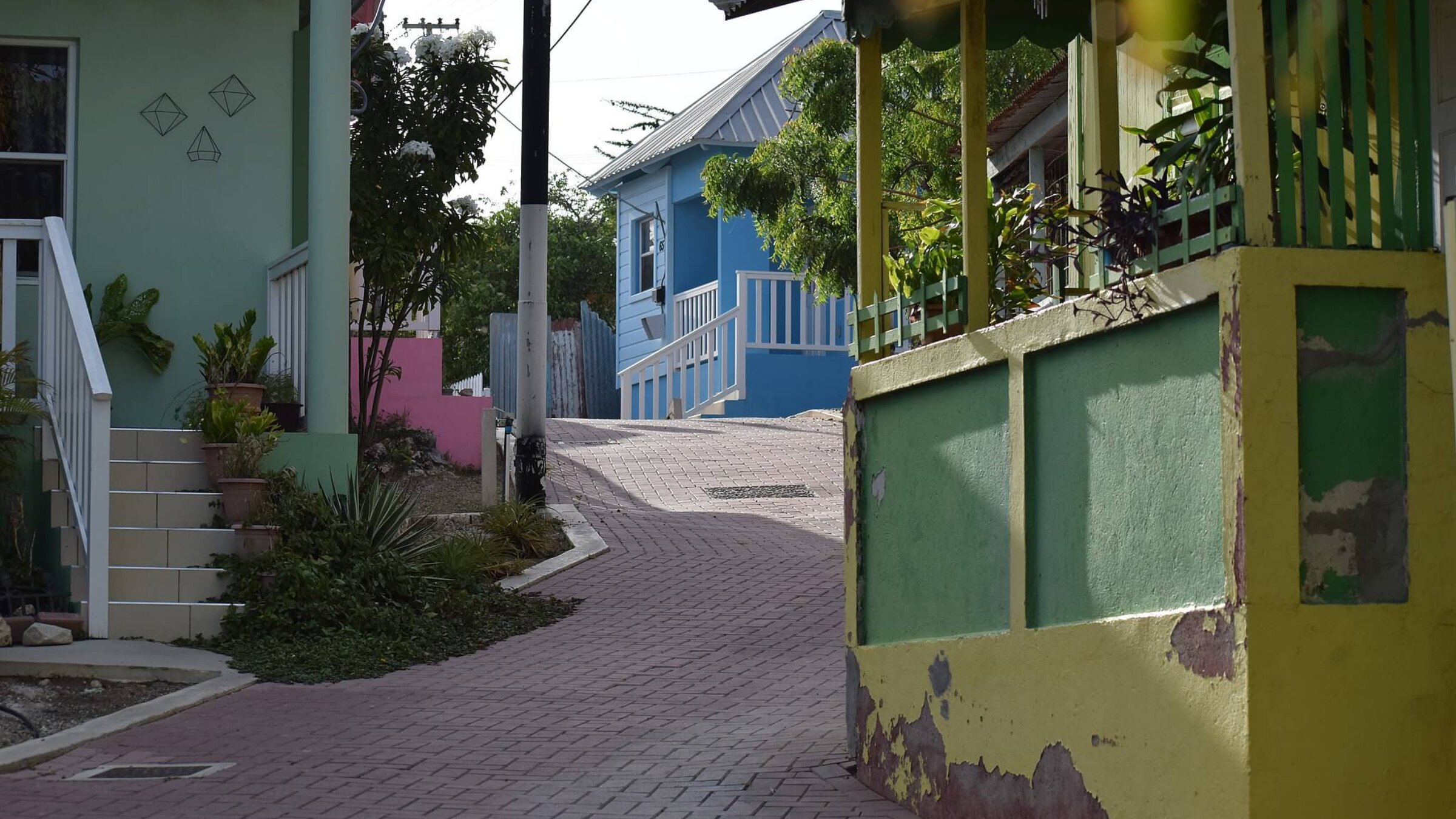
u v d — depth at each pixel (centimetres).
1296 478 477
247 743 778
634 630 1119
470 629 1095
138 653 945
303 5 1353
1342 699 472
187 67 1263
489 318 3709
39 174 1252
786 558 1409
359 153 1523
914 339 717
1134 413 539
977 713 623
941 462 680
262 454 1055
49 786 692
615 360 3531
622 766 735
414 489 1762
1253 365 477
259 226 1262
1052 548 589
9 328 1105
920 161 2239
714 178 2364
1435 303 489
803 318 2770
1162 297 519
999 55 2166
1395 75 541
